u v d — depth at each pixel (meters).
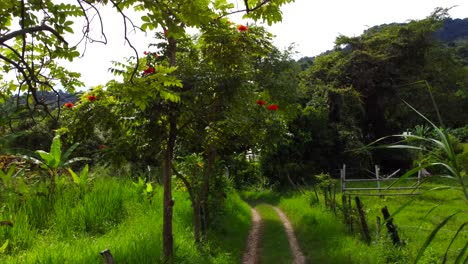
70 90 3.66
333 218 12.25
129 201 11.75
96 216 9.75
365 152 28.55
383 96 31.95
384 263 7.83
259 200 23.47
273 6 3.89
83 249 6.79
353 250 8.79
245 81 7.05
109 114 6.27
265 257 9.73
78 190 11.19
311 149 28.95
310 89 31.47
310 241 10.87
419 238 9.66
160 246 7.86
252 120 7.90
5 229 7.89
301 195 19.80
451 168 2.72
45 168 11.59
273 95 12.95
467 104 34.12
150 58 6.64
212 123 7.16
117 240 7.71
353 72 31.56
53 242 7.75
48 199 10.21
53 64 3.50
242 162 15.67
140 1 2.95
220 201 12.03
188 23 3.27
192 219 11.52
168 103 6.13
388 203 16.12
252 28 7.41
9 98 3.54
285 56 15.39
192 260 7.54
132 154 6.79
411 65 32.69
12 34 2.40
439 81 32.72
